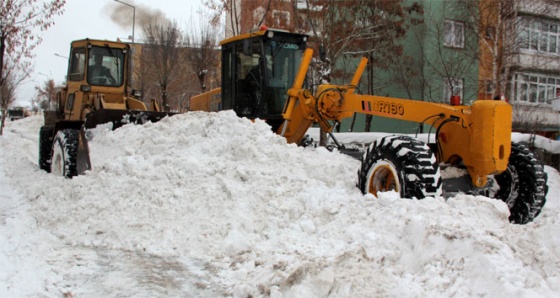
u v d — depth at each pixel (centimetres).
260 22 1510
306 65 704
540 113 2086
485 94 1914
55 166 781
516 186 561
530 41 1944
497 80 1650
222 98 903
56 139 781
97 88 952
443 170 529
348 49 1619
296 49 851
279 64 834
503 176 574
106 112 748
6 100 2534
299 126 711
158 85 2295
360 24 1569
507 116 494
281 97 830
